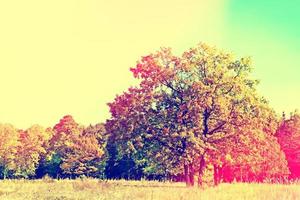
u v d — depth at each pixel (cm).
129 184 3503
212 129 4022
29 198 2048
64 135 9150
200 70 4097
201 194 1719
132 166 8838
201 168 4022
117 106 4206
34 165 9731
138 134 4103
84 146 8994
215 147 3934
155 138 4075
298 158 7825
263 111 4038
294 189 1859
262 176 5819
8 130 9394
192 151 3769
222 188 2212
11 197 2098
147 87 4109
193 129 3853
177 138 3884
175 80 4078
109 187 2847
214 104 3847
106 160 9012
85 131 9850
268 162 5597
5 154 9331
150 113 4112
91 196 2075
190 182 4056
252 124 3956
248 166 5231
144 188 2600
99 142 9381
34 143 9619
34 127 9756
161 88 4150
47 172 9575
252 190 1898
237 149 4012
